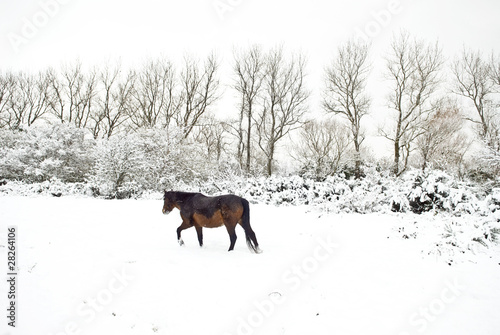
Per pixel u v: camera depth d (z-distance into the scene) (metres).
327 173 21.69
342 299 5.06
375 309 4.77
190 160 19.41
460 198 10.70
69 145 19.89
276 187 15.91
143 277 5.56
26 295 4.64
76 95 30.66
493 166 15.29
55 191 16.62
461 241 7.42
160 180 17.48
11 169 18.53
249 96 27.56
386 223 9.80
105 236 8.23
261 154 33.31
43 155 18.33
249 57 27.38
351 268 6.30
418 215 10.98
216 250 7.42
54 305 4.50
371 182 13.60
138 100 28.88
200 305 4.71
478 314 4.66
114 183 17.09
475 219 9.18
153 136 19.28
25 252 6.40
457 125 23.39
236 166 23.48
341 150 27.05
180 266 6.19
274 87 27.44
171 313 4.47
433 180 11.48
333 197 12.94
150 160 18.09
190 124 28.61
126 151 17.03
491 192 11.82
